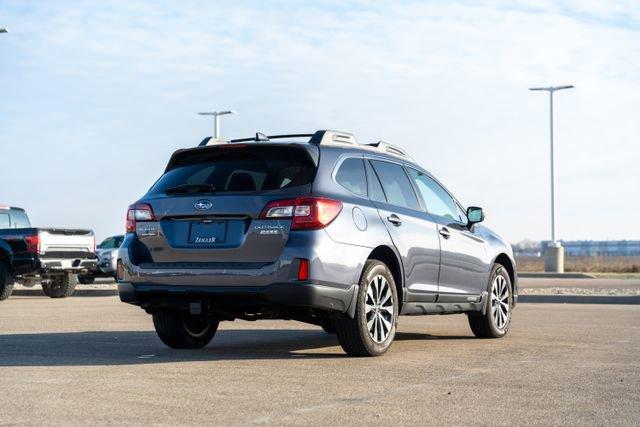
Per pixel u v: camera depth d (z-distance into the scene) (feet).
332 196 29.09
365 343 29.73
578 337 37.78
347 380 24.75
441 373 26.22
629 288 86.12
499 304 38.24
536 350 32.55
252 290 28.27
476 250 36.88
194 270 29.07
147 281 29.99
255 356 30.37
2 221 76.95
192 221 29.63
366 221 30.19
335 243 28.66
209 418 19.35
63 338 36.86
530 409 20.57
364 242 29.76
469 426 18.71
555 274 141.18
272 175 29.17
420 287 32.96
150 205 30.42
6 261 71.61
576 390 23.22
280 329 42.42
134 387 23.40
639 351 32.24
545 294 72.08
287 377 25.26
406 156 35.83
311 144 29.89
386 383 24.25
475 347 33.68
